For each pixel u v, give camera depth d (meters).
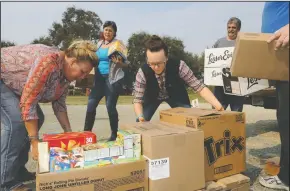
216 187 2.00
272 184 2.33
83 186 1.67
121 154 1.85
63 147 1.84
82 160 1.75
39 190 1.59
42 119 2.44
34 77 1.87
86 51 1.93
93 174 1.69
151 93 2.77
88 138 1.92
